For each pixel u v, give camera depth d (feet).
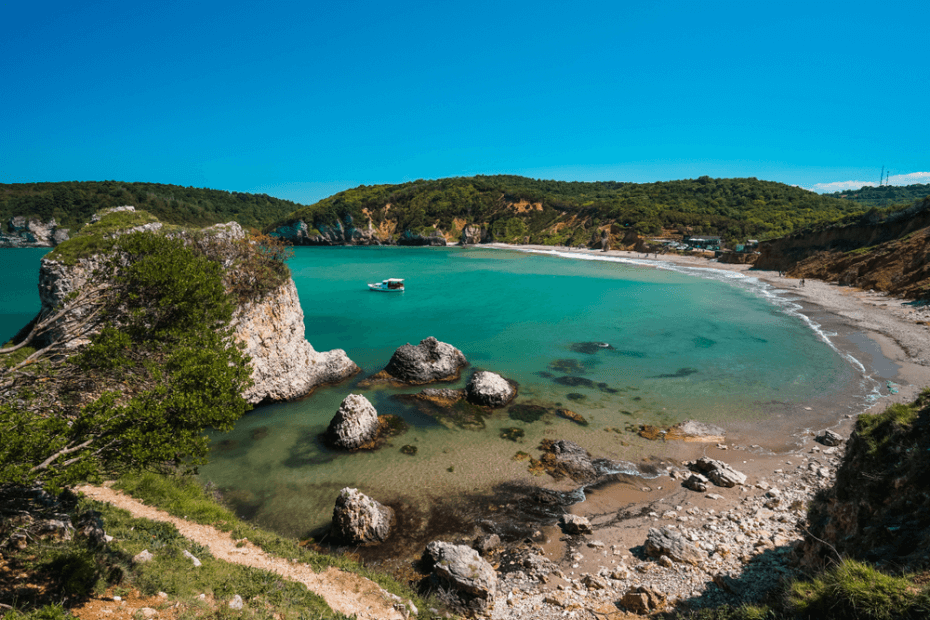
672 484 70.08
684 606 42.80
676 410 96.48
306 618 35.81
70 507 40.63
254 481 70.03
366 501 58.49
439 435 84.99
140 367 35.27
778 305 204.74
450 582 46.68
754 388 107.86
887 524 33.73
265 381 95.81
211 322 39.01
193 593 34.91
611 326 168.04
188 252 39.81
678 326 167.73
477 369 119.96
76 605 28.43
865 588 25.20
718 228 483.10
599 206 593.01
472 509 63.82
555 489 68.54
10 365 32.55
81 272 71.26
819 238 289.74
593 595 46.29
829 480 68.49
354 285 273.75
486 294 241.55
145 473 60.49
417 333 156.97
